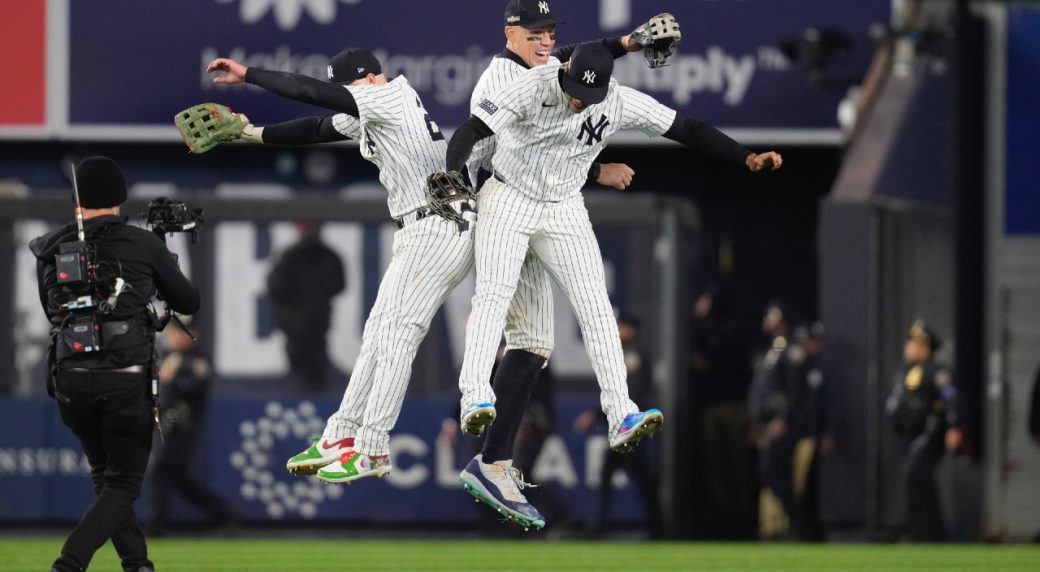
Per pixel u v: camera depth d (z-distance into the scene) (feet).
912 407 155.22
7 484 162.20
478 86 79.36
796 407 164.14
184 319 161.79
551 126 75.72
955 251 168.45
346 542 154.71
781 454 164.14
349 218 164.35
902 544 157.48
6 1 180.34
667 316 163.73
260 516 162.61
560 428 162.81
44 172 188.85
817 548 146.92
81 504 162.20
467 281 164.35
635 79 179.83
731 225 195.31
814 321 194.90
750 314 194.90
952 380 155.94
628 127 79.41
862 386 166.20
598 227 164.45
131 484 80.59
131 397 79.15
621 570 118.73
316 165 190.49
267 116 180.45
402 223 79.87
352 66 81.05
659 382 163.73
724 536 175.22
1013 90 166.71
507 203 77.51
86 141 187.62
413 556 132.67
